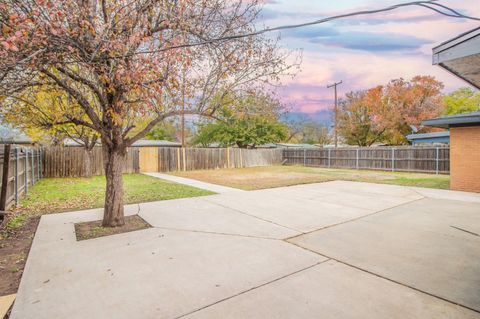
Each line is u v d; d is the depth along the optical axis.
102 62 3.78
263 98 5.54
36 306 2.58
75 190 9.81
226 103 5.33
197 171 18.22
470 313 2.42
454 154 9.69
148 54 3.92
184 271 3.31
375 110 26.48
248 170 18.84
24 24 2.72
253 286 2.93
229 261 3.60
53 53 3.13
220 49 4.79
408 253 3.86
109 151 5.18
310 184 11.40
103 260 3.65
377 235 4.68
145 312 2.48
